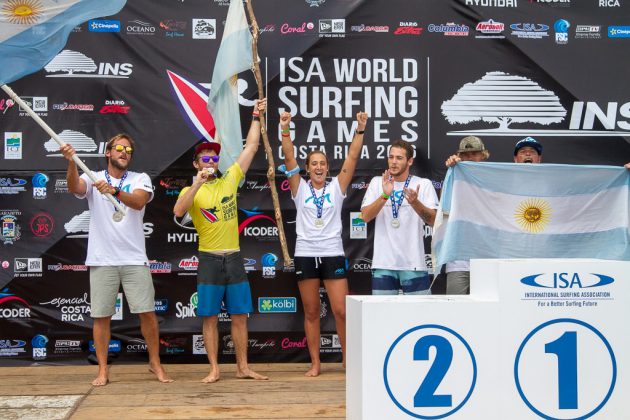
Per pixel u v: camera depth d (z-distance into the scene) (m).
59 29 4.83
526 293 3.34
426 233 5.77
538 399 3.34
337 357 5.74
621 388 3.38
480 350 3.31
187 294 5.68
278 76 5.75
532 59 5.78
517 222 4.63
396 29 5.77
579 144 5.78
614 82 5.79
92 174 4.80
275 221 5.73
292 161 5.27
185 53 5.71
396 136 5.77
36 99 5.64
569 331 3.36
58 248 5.63
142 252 5.04
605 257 4.63
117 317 5.64
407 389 3.28
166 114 5.70
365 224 5.78
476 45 5.79
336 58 5.77
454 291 5.06
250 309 5.14
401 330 3.28
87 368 5.50
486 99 5.78
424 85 5.77
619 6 5.80
